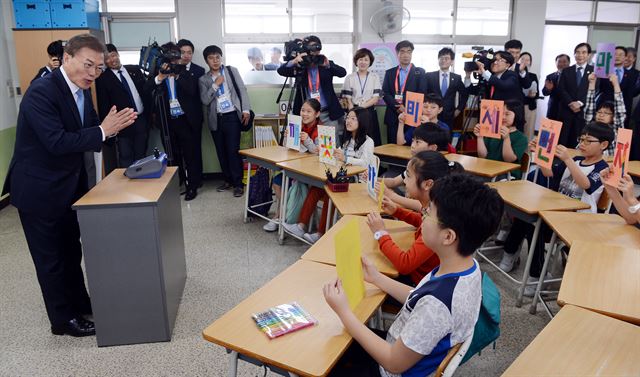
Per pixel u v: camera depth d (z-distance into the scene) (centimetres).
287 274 168
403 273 171
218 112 511
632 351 122
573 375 112
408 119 407
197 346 233
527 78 559
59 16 475
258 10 575
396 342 115
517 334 247
